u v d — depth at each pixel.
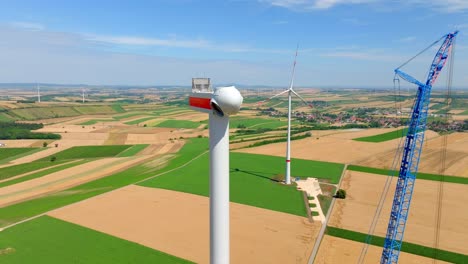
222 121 30.12
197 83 32.50
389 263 44.91
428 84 44.53
